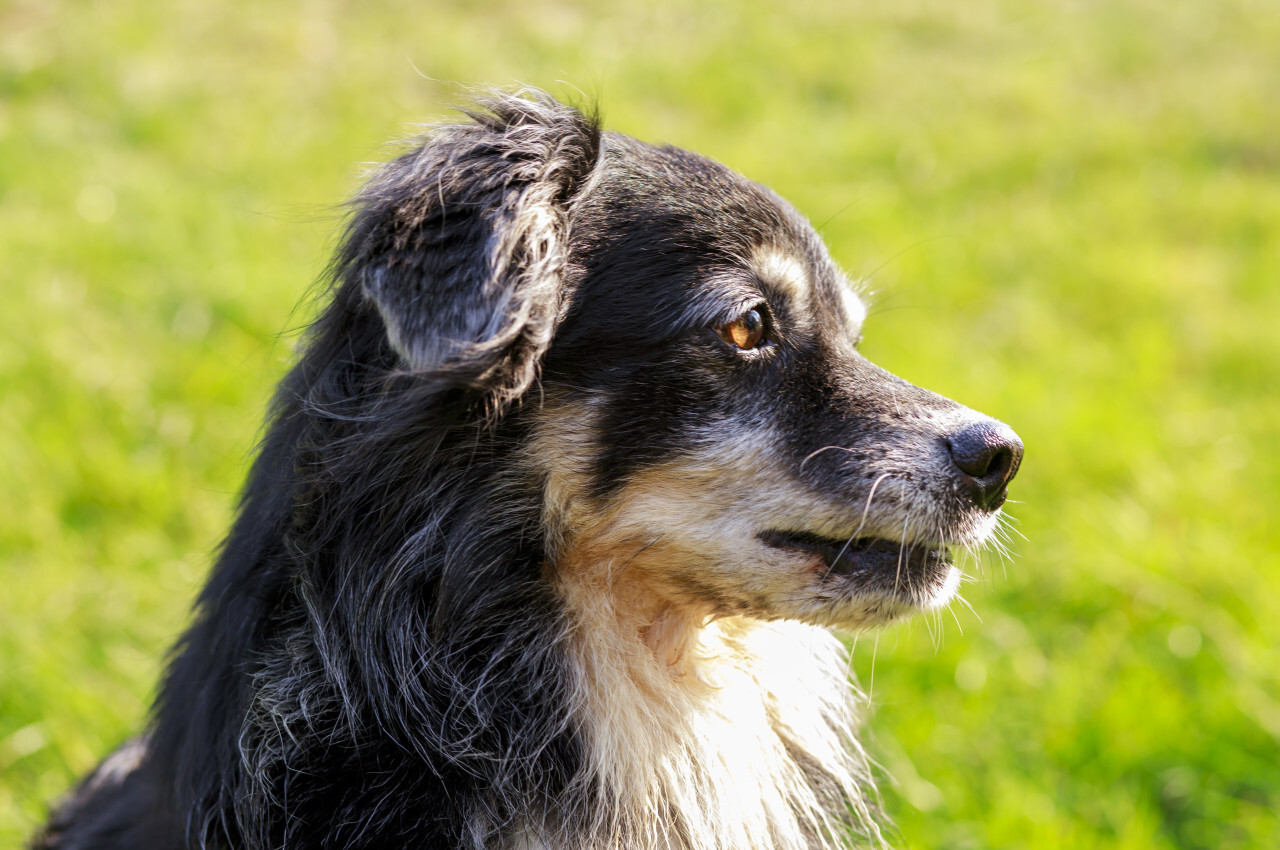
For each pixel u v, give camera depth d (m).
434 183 2.30
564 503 2.42
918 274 6.96
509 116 2.58
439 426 2.28
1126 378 5.89
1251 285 7.00
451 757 2.34
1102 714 3.74
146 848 2.57
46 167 7.44
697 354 2.40
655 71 9.92
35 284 5.91
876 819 3.10
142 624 4.04
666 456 2.41
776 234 2.60
